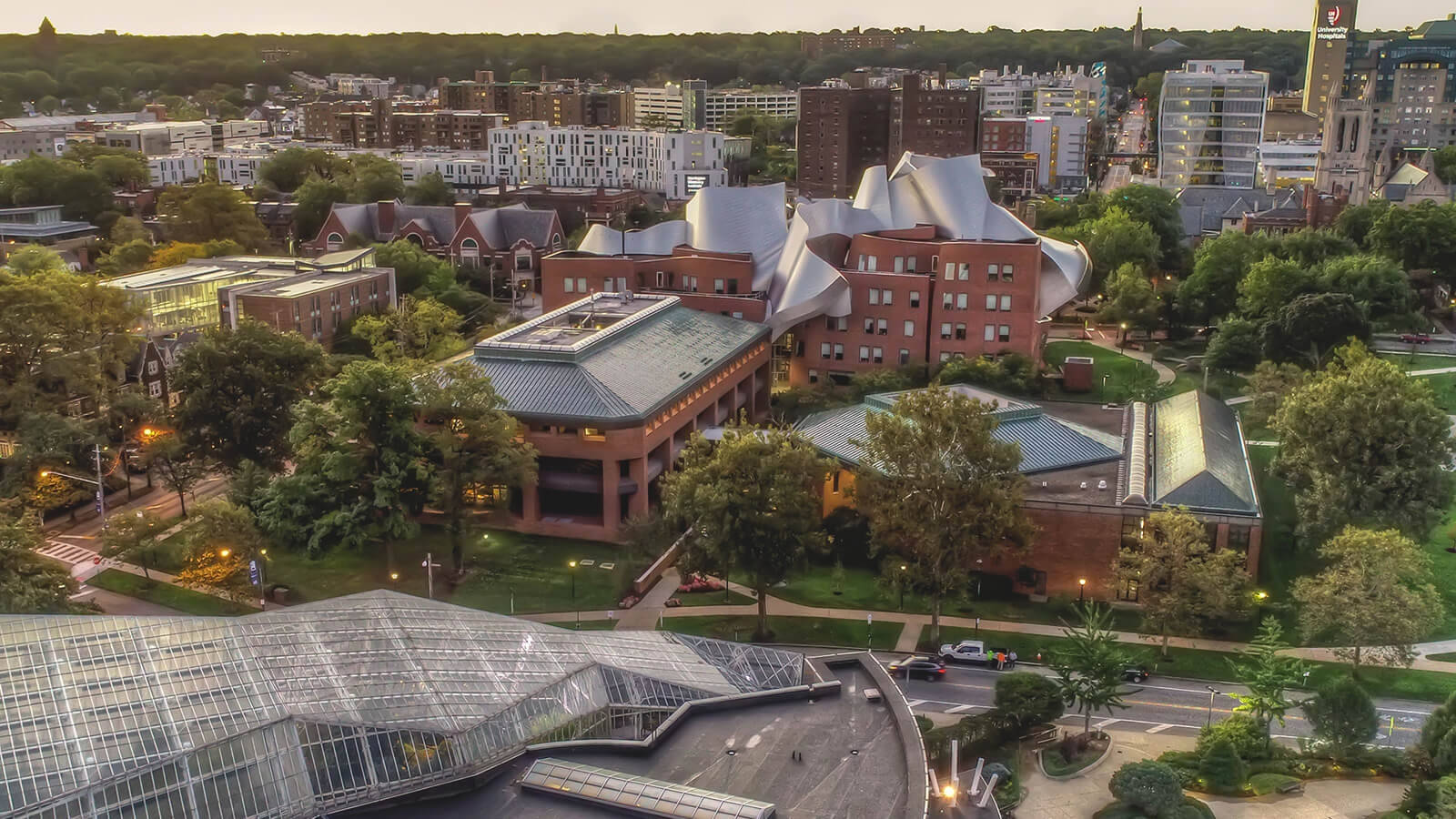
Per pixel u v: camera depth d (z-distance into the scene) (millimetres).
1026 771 73875
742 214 177875
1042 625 95625
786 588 103625
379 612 69375
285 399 123812
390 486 97688
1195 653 90500
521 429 114062
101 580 105125
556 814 56156
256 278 191250
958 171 178750
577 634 73250
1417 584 92875
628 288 166750
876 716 66125
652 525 106562
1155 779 67000
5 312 129000
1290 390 122938
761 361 154375
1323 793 71062
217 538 96938
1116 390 154875
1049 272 160750
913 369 157750
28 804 49062
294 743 55562
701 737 63719
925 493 89750
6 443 128375
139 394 131875
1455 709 71938
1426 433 98938
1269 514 115312
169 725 54750
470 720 60312
